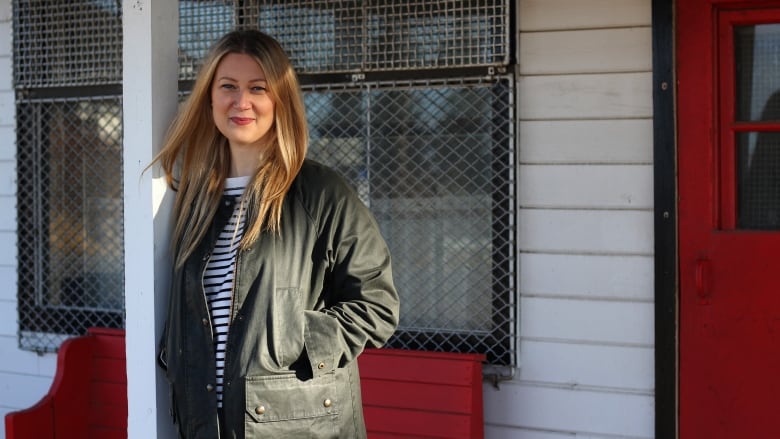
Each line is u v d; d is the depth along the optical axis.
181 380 1.89
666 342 2.85
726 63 2.83
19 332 3.62
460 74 3.05
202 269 1.91
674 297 2.84
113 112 3.49
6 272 3.66
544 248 2.99
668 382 2.86
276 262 1.86
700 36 2.81
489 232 3.08
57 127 3.57
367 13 3.11
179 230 2.05
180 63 3.33
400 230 3.18
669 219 2.84
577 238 2.96
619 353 2.92
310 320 1.85
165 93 2.27
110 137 3.50
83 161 3.54
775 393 2.77
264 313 1.82
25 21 3.54
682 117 2.84
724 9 2.82
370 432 2.91
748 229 2.83
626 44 2.89
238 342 1.82
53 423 3.11
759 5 2.78
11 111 3.61
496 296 3.05
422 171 3.14
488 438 3.07
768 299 2.76
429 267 3.16
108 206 3.53
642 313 2.89
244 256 1.86
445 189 3.12
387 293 1.95
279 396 1.81
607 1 2.90
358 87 3.16
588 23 2.92
